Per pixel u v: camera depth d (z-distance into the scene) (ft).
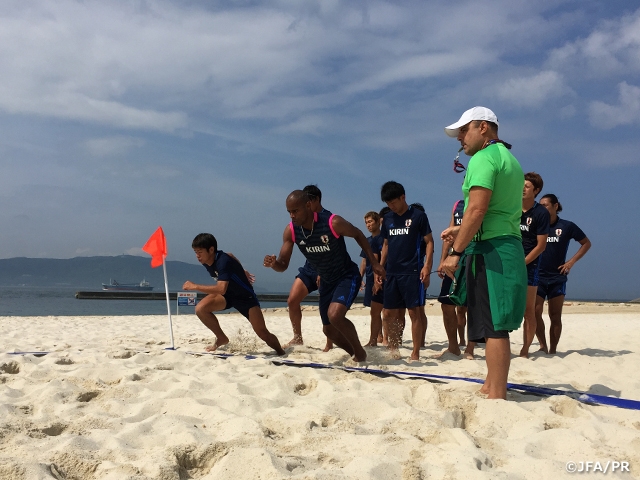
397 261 18.11
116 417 9.53
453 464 6.96
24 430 8.42
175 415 9.36
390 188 17.89
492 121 11.15
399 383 12.53
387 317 18.54
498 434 8.75
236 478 6.68
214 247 18.72
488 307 10.78
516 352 21.52
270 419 9.26
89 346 21.03
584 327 39.68
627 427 9.42
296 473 6.84
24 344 22.20
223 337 19.95
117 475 6.54
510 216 10.82
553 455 7.75
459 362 17.03
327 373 13.98
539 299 20.94
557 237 20.74
